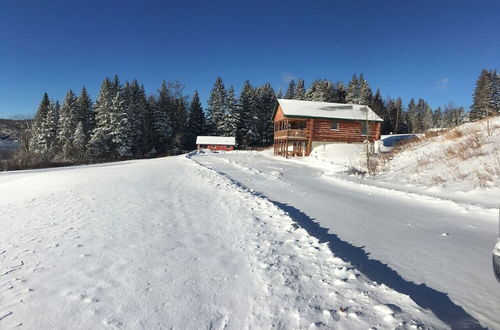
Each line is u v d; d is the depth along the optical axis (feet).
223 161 96.78
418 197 34.88
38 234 21.53
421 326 9.80
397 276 14.92
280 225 22.00
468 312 11.64
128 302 12.02
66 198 35.65
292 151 126.82
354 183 46.85
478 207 29.04
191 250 17.56
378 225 23.94
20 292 13.01
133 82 243.81
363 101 227.61
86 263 15.96
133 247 18.17
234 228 21.66
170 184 44.65
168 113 214.69
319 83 231.30
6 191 46.85
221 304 11.79
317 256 16.17
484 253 18.11
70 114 193.77
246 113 221.05
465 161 46.01
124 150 171.22
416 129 282.97
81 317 11.07
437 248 18.89
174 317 10.96
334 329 9.95
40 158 141.38
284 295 12.25
